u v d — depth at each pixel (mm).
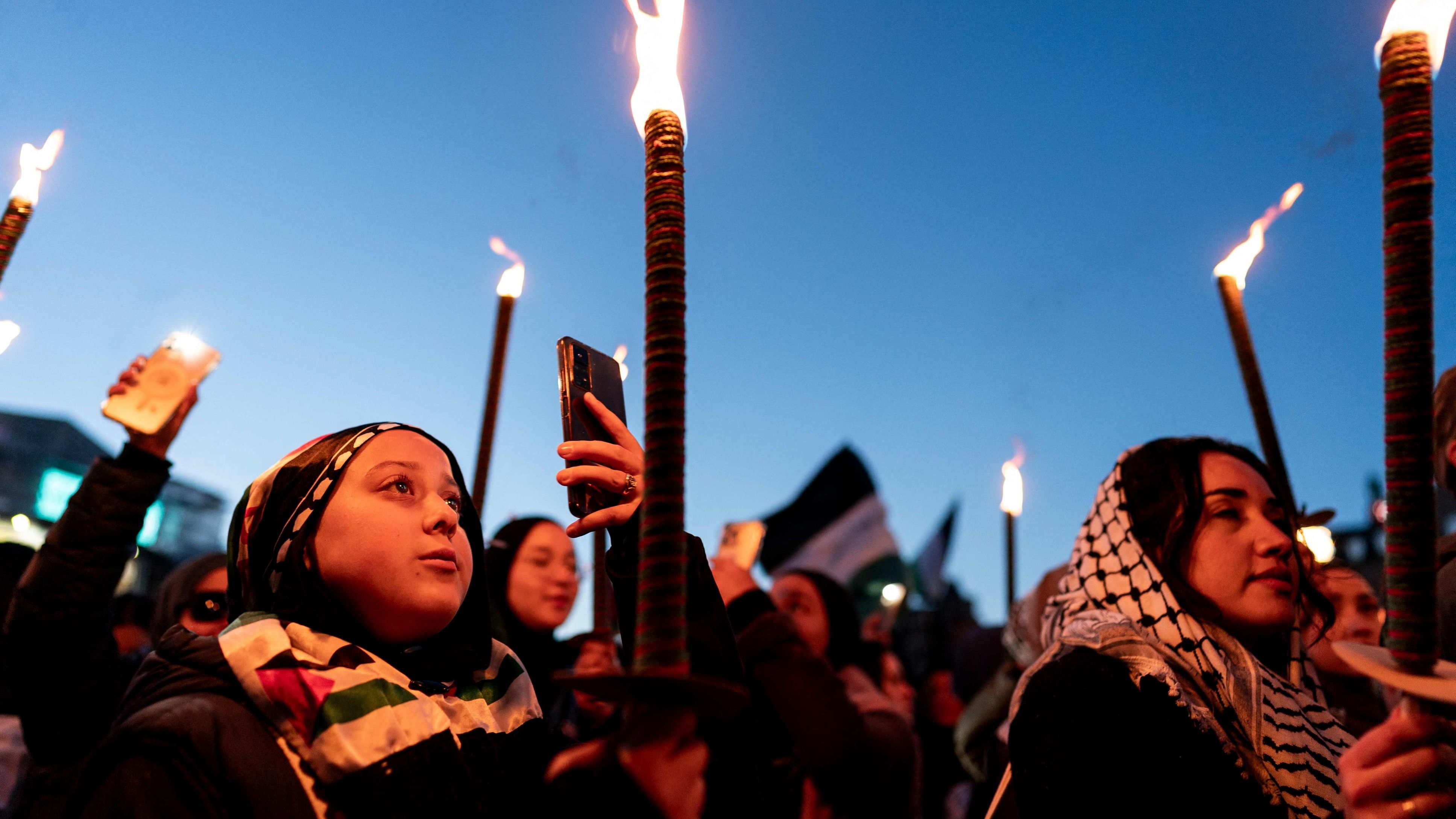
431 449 1580
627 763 721
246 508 1566
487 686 1608
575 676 749
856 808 2543
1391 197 824
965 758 3258
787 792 2262
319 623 1431
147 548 9023
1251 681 1673
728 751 1438
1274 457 1987
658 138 850
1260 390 2047
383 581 1430
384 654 1506
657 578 742
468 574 1537
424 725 1331
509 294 2236
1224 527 1793
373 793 1237
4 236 1640
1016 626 3016
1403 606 798
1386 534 818
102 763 1266
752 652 2600
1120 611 1827
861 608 5723
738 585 2758
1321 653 2523
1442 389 2062
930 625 5969
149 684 1406
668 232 811
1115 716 1550
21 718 1953
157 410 2014
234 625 1437
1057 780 1533
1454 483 2057
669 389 772
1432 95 825
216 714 1280
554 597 2951
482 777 1417
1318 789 1587
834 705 2539
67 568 1922
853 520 5898
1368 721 2453
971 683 4152
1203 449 1910
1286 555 1770
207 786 1219
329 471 1491
